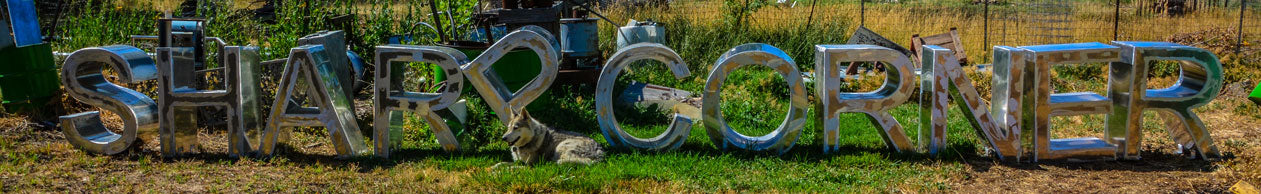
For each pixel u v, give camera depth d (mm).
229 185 5242
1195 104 6094
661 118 8320
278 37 10430
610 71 6273
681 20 14570
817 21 14711
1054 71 11523
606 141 6992
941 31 17672
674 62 6320
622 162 5875
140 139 6125
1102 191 5309
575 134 6172
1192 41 14203
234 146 6102
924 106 6238
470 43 8523
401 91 6465
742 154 6258
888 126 6258
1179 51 5898
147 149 6391
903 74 6160
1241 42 14305
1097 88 10586
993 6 24312
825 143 6309
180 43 7453
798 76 6164
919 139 6328
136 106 6031
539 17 8984
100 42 10773
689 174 5645
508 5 9070
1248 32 16953
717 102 6293
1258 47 14102
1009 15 21531
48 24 12656
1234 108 8977
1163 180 5578
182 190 5117
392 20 11500
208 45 9695
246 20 12391
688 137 7035
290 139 6352
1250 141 7215
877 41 12570
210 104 6031
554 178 5281
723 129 6367
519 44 6199
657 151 6348
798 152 6387
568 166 5664
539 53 6238
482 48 8227
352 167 5762
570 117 7949
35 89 7105
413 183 5344
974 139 6996
